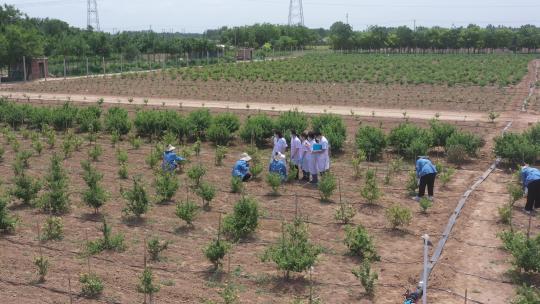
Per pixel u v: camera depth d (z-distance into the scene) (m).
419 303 10.37
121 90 48.59
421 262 12.20
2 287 10.98
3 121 31.44
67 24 108.88
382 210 15.80
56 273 11.61
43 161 22.05
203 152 23.95
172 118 27.02
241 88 48.12
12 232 13.98
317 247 12.51
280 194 17.45
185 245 13.21
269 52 109.00
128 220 14.89
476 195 17.17
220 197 17.05
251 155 22.80
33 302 10.38
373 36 121.69
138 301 10.43
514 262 11.66
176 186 16.52
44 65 63.78
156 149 22.38
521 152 20.16
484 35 116.00
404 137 22.70
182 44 89.44
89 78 59.91
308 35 130.38
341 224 14.63
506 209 14.74
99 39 79.62
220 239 13.51
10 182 18.84
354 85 49.53
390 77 56.31
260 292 10.88
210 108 36.53
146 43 86.81
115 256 12.49
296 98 41.41
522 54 109.81
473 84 49.56
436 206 16.08
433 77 54.12
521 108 35.06
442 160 21.86
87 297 10.58
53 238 13.57
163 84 52.28
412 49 134.00
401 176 19.67
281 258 11.26
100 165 21.38
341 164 21.52
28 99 41.16
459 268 11.98
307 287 11.07
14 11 73.44
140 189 15.11
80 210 15.72
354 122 30.27
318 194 17.45
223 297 10.23
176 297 10.59
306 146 18.77
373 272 11.62
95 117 29.53
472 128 28.19
